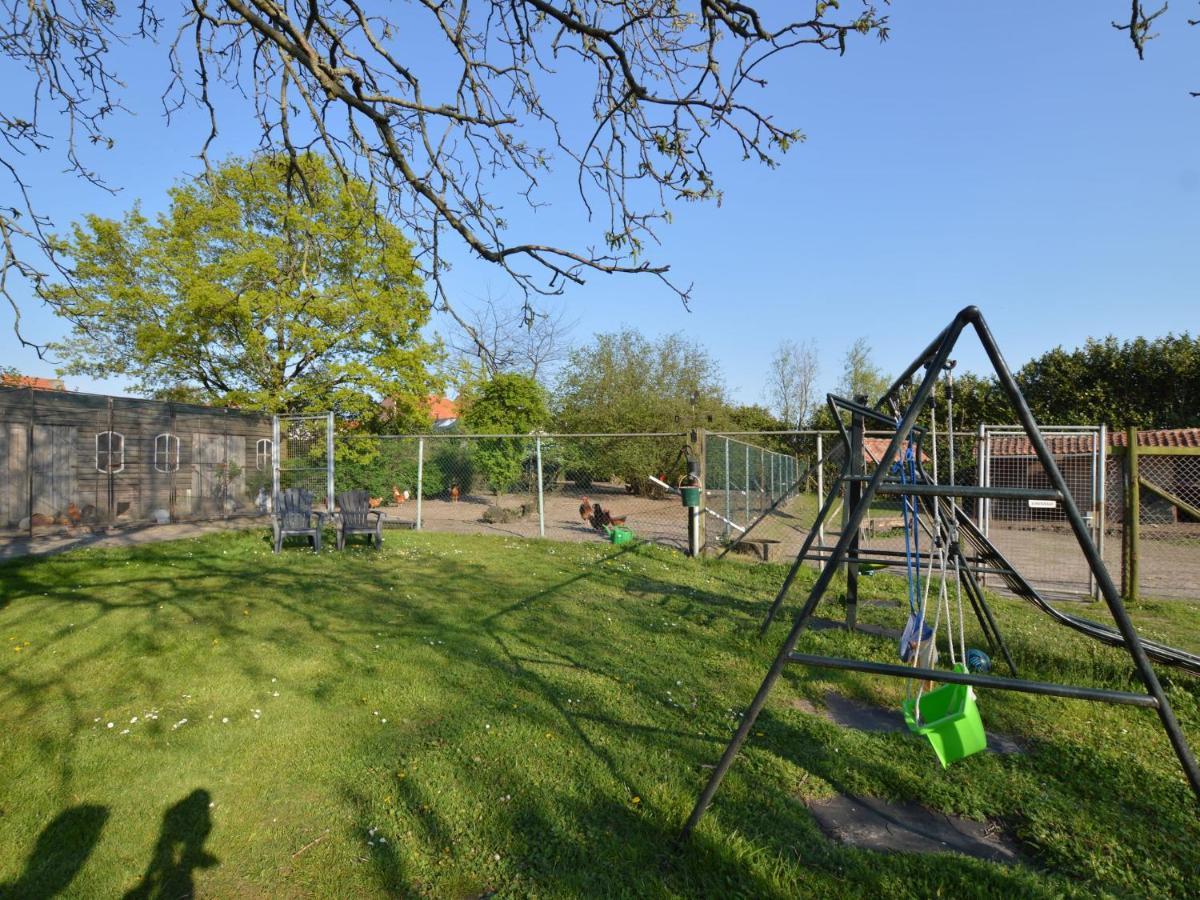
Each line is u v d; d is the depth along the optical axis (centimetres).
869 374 3878
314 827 293
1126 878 267
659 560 1020
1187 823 306
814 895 254
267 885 257
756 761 358
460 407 2136
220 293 1437
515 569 936
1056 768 358
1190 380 2223
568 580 853
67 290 462
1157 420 2277
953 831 304
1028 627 662
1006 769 358
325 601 707
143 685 450
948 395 445
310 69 303
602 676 482
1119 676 501
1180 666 383
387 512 1817
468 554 1070
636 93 350
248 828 292
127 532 1205
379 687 452
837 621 662
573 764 349
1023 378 2578
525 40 401
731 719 411
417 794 318
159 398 1895
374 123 324
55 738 371
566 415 2747
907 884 260
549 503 2148
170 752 357
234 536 1193
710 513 1132
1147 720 425
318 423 1756
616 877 262
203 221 1425
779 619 663
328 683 459
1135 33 341
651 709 423
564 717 408
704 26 350
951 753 301
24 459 1151
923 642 395
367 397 1770
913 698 404
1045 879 265
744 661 524
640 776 338
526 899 249
